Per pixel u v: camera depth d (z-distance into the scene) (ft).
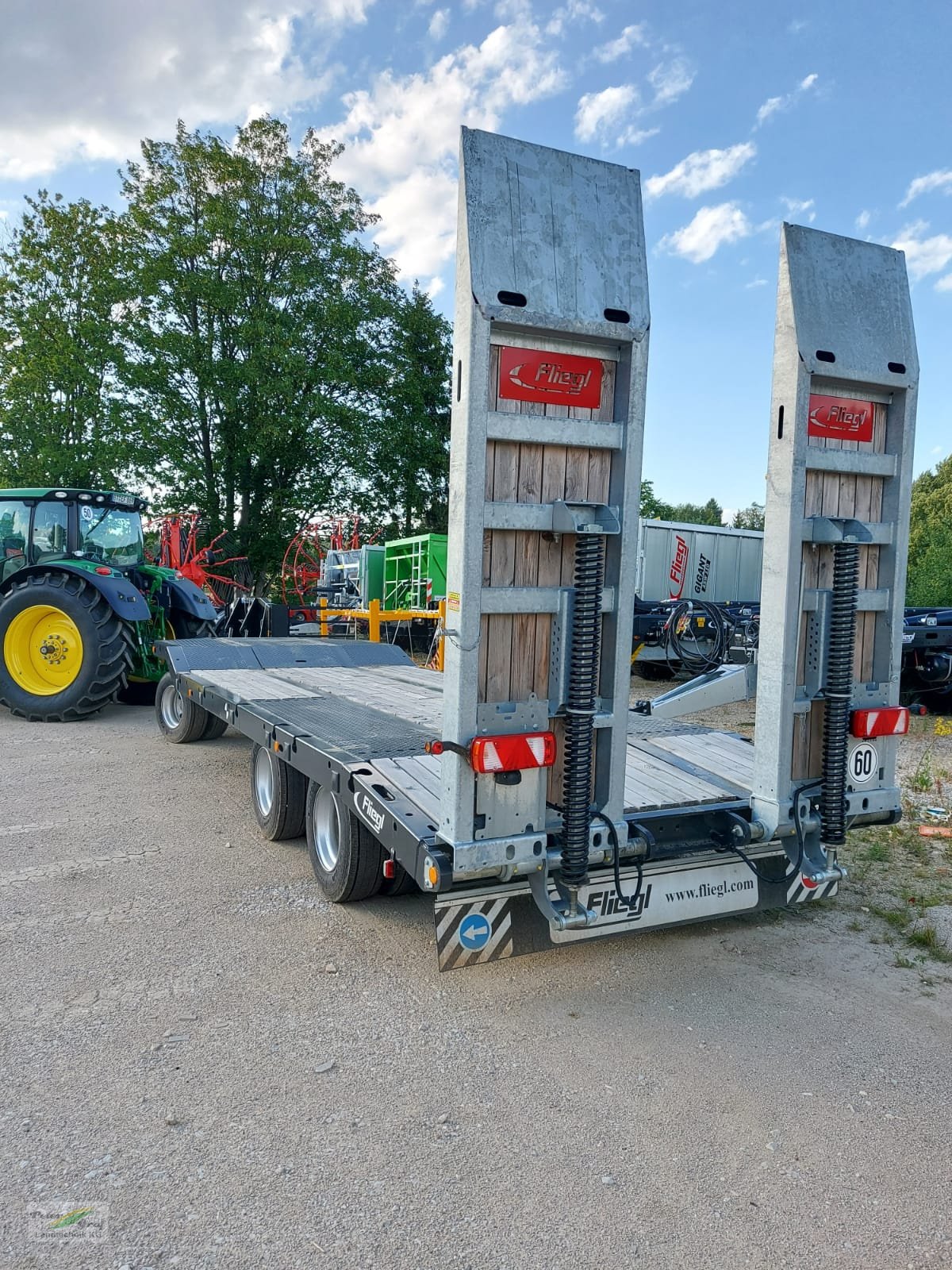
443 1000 10.37
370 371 68.80
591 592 8.75
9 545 30.89
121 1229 6.64
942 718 31.53
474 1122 8.07
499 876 8.96
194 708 23.59
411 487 71.15
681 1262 6.46
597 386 8.90
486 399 8.14
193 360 62.75
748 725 31.09
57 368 65.16
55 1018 9.72
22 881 13.91
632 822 10.27
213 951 11.50
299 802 15.48
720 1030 9.84
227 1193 7.06
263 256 65.41
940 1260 6.54
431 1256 6.46
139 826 16.88
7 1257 6.34
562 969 11.30
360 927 12.34
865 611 10.97
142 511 34.37
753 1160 7.62
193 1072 8.75
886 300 10.55
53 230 69.46
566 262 8.43
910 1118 8.27
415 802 10.19
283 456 66.44
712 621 39.75
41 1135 7.72
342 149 69.15
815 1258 6.53
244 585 60.64
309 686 20.62
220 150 63.87
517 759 8.51
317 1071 8.82
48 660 28.60
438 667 42.47
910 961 11.65
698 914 11.00
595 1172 7.42
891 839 16.84
